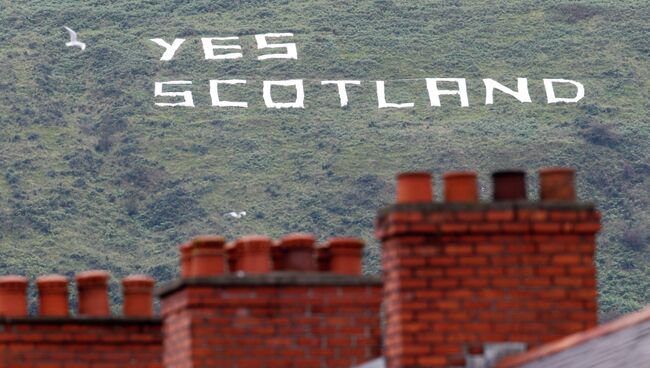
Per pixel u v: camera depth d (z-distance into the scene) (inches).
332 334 1667.1
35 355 1883.6
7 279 1924.2
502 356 1494.8
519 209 1505.9
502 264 1504.7
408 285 1498.5
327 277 1669.5
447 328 1496.1
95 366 1898.4
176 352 1679.4
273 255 1718.8
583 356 1384.1
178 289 1662.2
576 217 1507.1
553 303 1504.7
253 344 1646.2
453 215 1502.2
